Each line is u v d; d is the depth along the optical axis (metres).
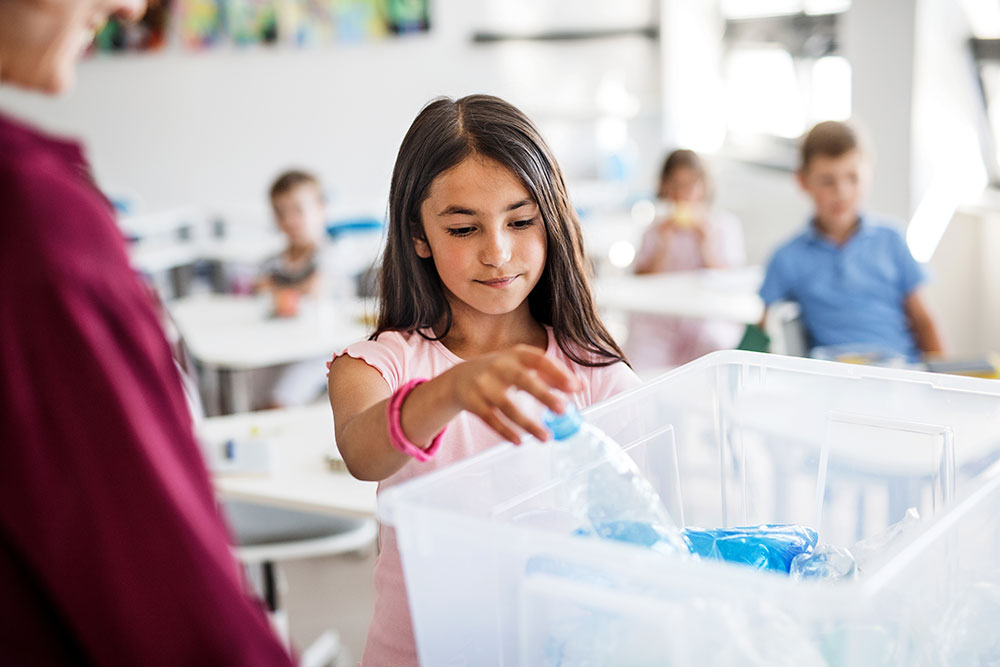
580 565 0.58
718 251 3.77
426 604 0.66
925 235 3.87
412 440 0.75
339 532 2.12
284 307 3.29
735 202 5.19
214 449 1.97
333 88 5.48
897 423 0.88
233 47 5.35
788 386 0.92
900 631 0.58
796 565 0.78
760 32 5.24
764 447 0.93
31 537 0.55
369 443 0.78
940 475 0.86
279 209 3.56
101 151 5.39
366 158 5.59
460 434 0.98
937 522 0.61
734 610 0.54
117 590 0.56
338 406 0.96
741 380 0.94
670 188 3.79
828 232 2.82
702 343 3.52
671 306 3.12
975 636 0.66
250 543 2.08
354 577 2.99
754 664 0.54
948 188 3.86
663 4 5.62
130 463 0.55
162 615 0.56
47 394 0.53
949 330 3.86
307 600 2.85
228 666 0.57
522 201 0.95
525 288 0.98
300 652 2.51
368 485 1.80
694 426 0.92
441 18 5.52
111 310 0.55
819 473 0.91
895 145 3.90
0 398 0.53
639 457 0.87
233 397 3.23
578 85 5.77
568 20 5.70
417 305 1.03
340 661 2.51
